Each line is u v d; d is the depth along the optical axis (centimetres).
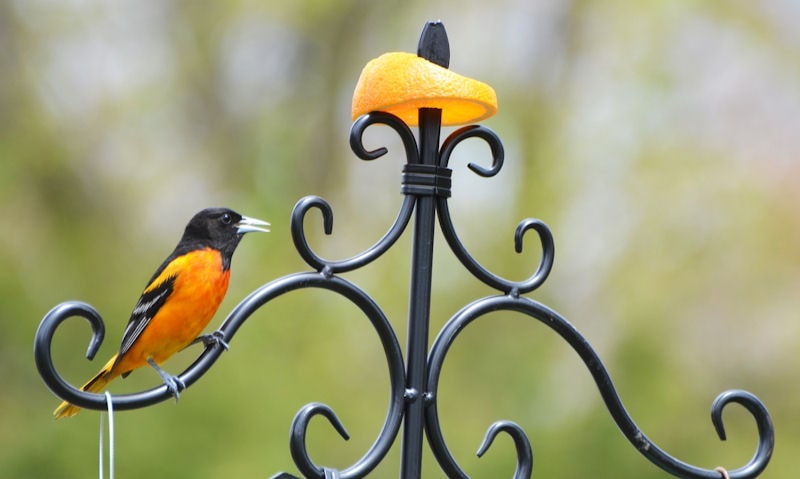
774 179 1347
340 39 1586
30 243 1395
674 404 1323
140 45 1524
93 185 1446
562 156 1390
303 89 1588
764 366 1344
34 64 1467
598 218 1354
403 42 1530
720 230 1334
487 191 1395
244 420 1317
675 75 1369
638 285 1334
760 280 1325
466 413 1334
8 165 1407
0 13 1458
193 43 1552
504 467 1298
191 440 1305
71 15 1482
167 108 1526
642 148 1359
